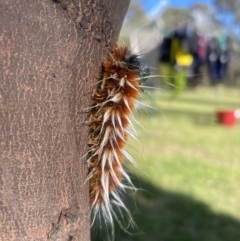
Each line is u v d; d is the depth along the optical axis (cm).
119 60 8
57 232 8
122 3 9
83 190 9
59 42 8
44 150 8
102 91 8
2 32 7
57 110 8
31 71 7
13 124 7
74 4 8
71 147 8
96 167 9
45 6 7
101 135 8
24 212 8
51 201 8
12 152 7
